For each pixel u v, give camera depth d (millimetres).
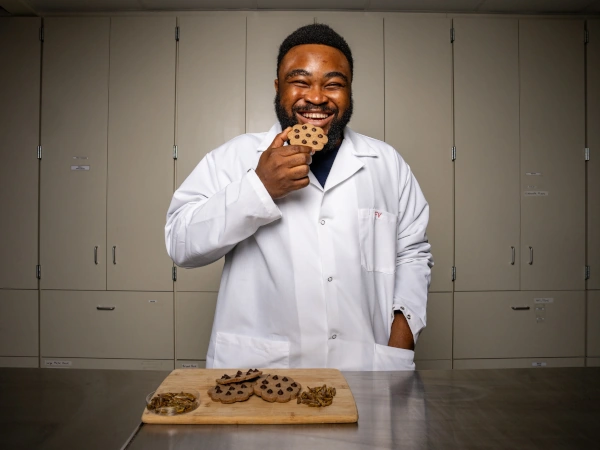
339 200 1244
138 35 2619
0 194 2637
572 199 2684
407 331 1260
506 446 659
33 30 2621
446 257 2656
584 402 818
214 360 1239
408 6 2719
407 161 2650
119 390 883
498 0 2654
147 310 2617
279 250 1206
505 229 2672
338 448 652
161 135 2621
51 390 882
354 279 1207
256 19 2617
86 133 2629
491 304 2666
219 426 723
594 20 2682
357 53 2641
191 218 1221
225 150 1386
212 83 2619
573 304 2684
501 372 980
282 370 957
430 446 659
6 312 2629
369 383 917
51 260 2629
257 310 1250
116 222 2625
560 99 2680
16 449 653
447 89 2656
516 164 2670
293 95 1197
